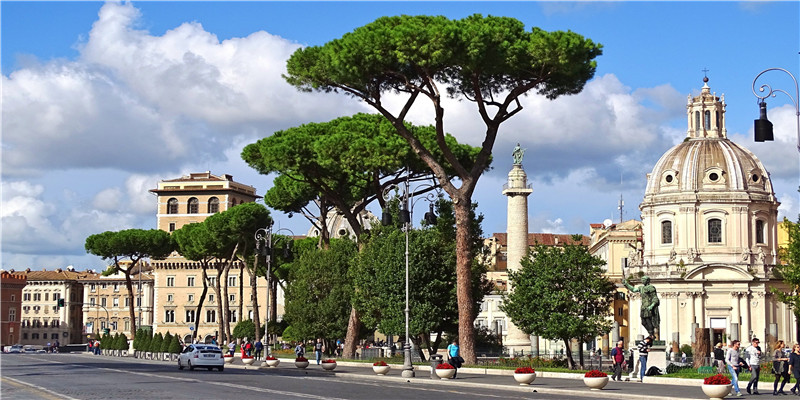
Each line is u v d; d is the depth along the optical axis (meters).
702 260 103.94
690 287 103.06
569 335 61.88
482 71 48.84
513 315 64.50
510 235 93.38
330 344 84.44
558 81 50.47
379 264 65.44
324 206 82.25
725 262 103.00
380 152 60.94
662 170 107.88
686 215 104.81
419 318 63.66
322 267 80.69
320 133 69.81
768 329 101.75
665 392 37.69
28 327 186.50
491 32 47.62
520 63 48.84
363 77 49.16
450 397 34.00
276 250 112.25
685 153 107.56
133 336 119.38
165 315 152.25
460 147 66.69
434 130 66.12
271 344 117.50
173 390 36.59
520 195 93.25
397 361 64.31
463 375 49.53
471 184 53.19
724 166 105.38
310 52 52.38
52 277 186.75
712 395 34.56
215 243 106.69
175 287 152.38
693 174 105.69
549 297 62.66
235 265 150.50
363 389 38.38
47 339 185.00
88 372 53.41
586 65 49.72
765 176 106.31
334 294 80.00
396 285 64.31
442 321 65.25
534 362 60.50
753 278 101.62
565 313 62.25
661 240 107.31
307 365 61.66
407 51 47.31
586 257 63.56
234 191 161.25
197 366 56.62
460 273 53.75
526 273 64.94
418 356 72.25
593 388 39.25
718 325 102.62
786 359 38.12
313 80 52.03
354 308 69.88
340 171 66.56
